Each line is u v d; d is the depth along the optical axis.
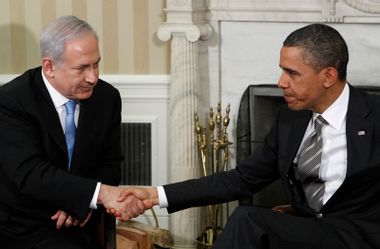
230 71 4.73
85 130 3.36
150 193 3.37
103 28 4.88
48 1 4.88
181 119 4.69
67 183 3.22
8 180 3.28
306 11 4.55
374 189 3.13
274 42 4.65
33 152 3.24
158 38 4.84
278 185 4.61
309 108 3.20
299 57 3.07
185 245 4.77
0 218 3.28
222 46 4.72
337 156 3.18
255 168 3.40
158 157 4.94
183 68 4.64
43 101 3.31
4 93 3.29
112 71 4.92
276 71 4.68
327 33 3.09
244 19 4.64
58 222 3.27
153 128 4.91
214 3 4.66
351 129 3.14
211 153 4.76
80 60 3.18
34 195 3.22
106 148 3.51
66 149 3.31
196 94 4.70
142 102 4.91
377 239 3.04
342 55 3.11
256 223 2.99
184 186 3.40
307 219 3.10
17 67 4.96
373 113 3.16
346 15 4.47
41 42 3.24
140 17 4.84
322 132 3.21
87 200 3.23
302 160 3.24
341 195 3.13
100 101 3.45
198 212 4.77
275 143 3.37
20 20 4.91
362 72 4.54
